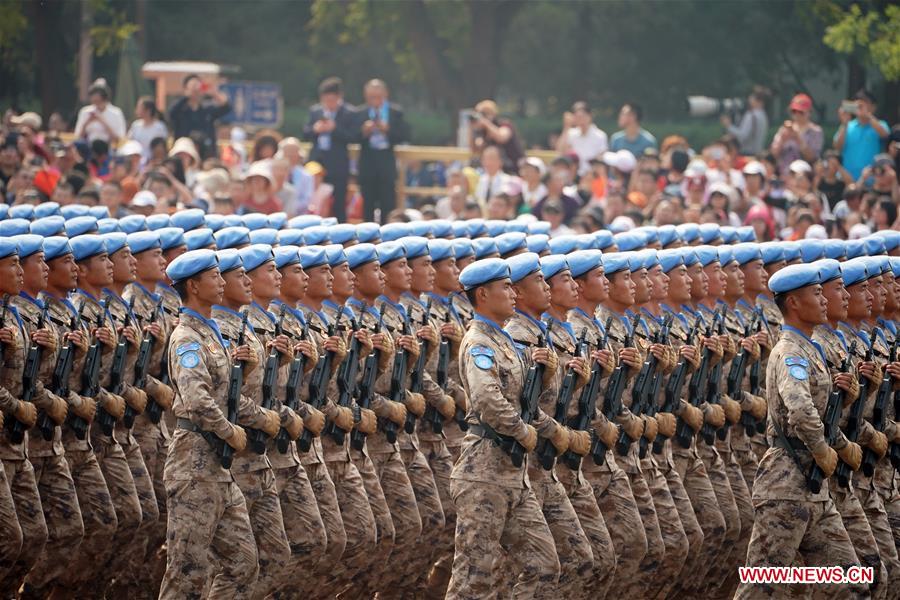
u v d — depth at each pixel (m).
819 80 115.19
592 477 32.16
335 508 31.89
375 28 117.19
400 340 34.84
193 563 28.80
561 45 117.50
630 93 117.12
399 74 126.12
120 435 33.78
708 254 38.59
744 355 37.72
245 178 59.56
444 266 36.91
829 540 29.91
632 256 35.62
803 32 109.19
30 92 117.69
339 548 31.80
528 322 30.84
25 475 30.55
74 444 32.25
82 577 32.62
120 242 34.97
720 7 111.12
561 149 70.00
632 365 33.28
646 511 33.16
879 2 83.69
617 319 34.88
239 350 30.06
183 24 122.00
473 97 108.06
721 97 115.00
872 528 31.69
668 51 114.44
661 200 56.62
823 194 64.44
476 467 29.38
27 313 31.83
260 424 30.06
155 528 34.56
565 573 29.92
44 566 31.56
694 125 111.06
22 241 32.00
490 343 29.83
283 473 31.06
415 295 36.72
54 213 43.31
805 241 39.59
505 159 66.62
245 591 29.25
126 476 33.19
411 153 67.62
